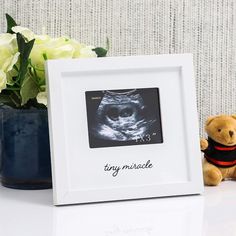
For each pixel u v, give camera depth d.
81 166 0.81
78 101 0.83
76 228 0.67
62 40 0.92
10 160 0.91
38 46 0.89
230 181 0.99
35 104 0.92
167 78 0.87
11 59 0.87
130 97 0.85
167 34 1.13
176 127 0.86
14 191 0.90
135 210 0.76
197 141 0.86
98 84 0.84
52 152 0.80
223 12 1.15
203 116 1.15
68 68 0.83
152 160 0.84
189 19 1.13
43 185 0.92
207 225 0.68
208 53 1.15
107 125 0.84
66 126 0.82
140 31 1.12
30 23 1.10
